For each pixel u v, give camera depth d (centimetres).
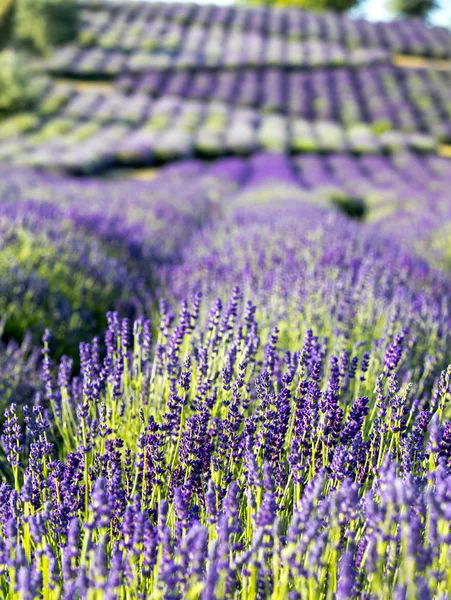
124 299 555
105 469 229
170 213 1073
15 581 150
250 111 3394
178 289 563
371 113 3494
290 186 1652
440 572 147
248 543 183
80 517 210
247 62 4084
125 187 1461
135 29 4475
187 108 3294
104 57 3919
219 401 270
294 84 3894
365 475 216
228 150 2656
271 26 4812
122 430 275
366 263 492
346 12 6303
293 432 235
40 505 213
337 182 2055
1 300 446
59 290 513
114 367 292
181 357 322
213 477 208
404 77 4025
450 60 4478
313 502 153
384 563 162
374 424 226
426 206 1488
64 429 280
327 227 742
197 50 4234
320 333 393
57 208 768
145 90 3528
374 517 151
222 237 820
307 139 2864
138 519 158
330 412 216
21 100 2916
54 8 3559
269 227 765
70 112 3017
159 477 215
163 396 285
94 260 598
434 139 3058
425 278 554
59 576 158
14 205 682
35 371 387
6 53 3222
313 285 455
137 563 168
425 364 328
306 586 158
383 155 2848
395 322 374
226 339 307
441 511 140
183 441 229
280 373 304
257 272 549
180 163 2362
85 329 477
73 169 2048
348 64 4188
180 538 171
